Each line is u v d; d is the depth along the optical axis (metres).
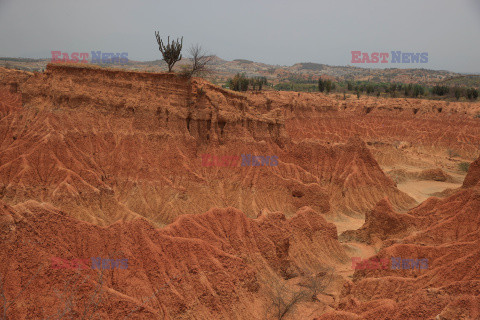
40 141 56.06
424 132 148.00
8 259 26.98
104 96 64.12
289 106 151.25
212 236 39.69
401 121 159.38
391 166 115.94
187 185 62.12
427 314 28.03
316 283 42.28
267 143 80.56
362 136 145.00
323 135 136.12
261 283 39.38
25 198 50.34
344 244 55.59
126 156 61.50
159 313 30.66
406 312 28.81
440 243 45.38
